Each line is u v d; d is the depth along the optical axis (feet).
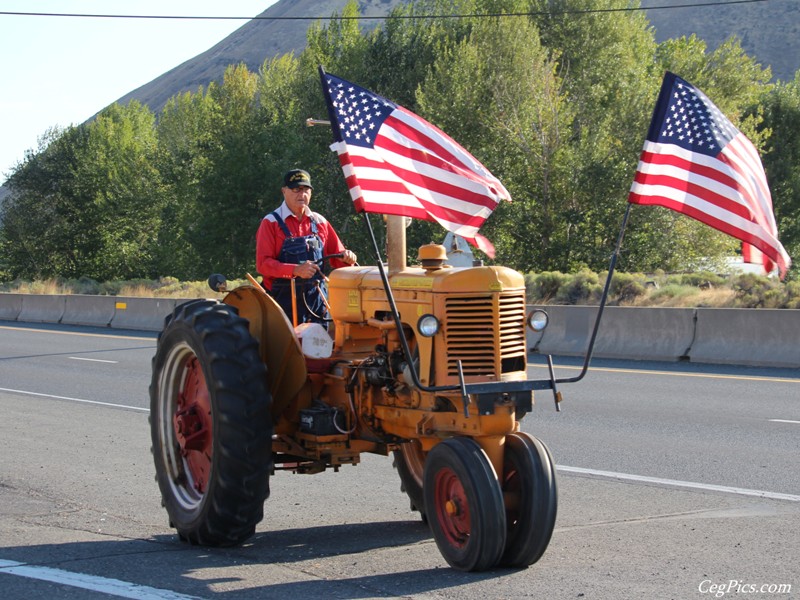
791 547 20.39
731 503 24.75
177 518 21.67
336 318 22.21
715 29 646.33
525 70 139.33
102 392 49.37
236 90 216.95
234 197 176.04
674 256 127.75
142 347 74.64
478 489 17.88
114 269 216.33
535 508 18.40
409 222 21.75
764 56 607.78
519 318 19.19
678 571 18.61
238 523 20.51
